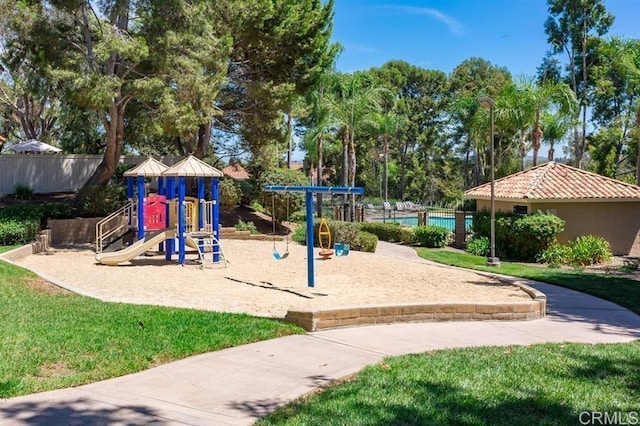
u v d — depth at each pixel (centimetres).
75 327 719
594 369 621
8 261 1312
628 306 1077
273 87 2592
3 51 2353
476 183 4553
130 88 1830
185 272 1402
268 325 776
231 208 2877
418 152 6425
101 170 2234
